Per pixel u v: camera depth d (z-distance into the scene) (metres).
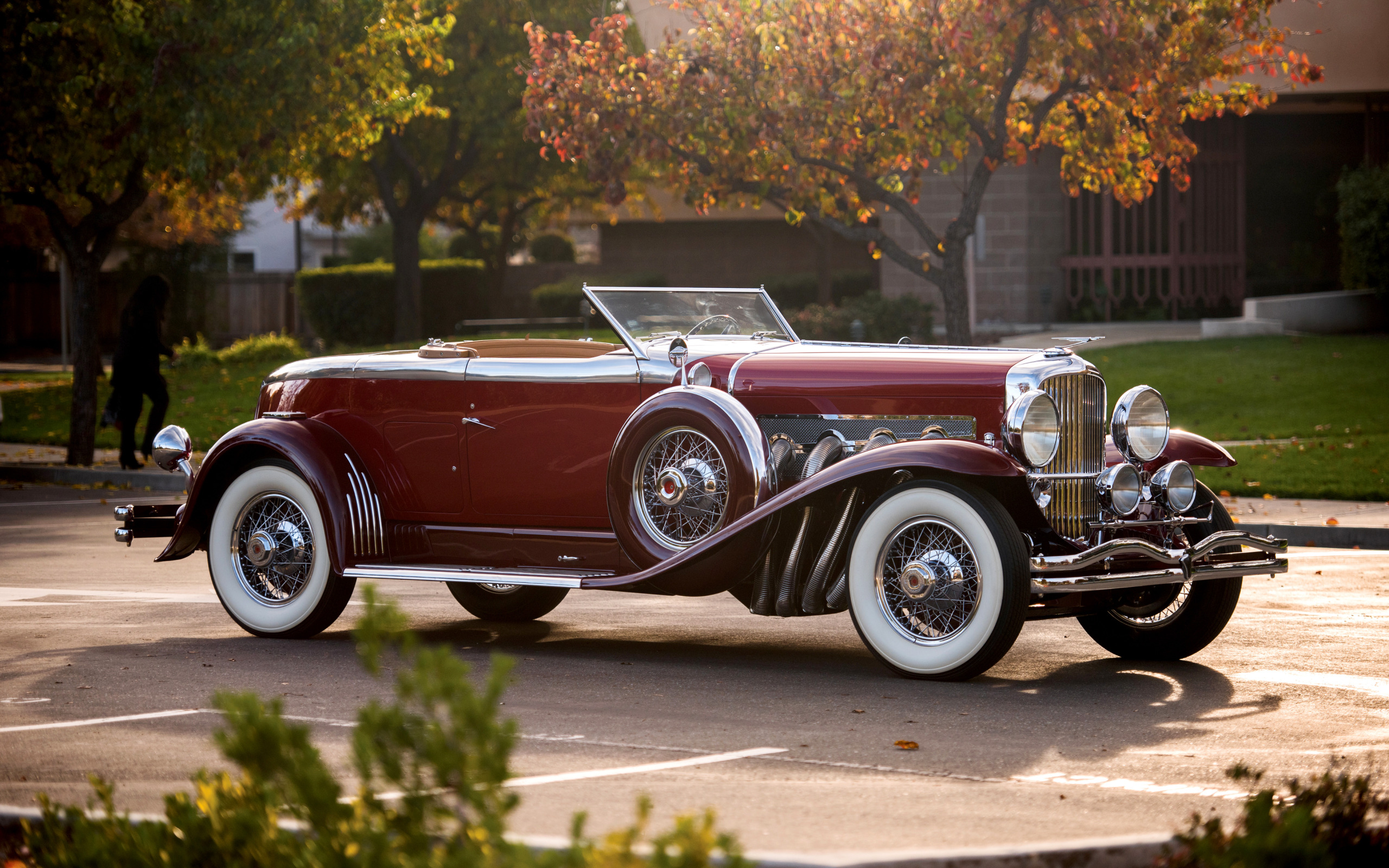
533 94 26.47
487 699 4.82
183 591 15.69
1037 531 10.96
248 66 27.77
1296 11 42.53
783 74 25.30
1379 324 43.06
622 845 4.63
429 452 12.87
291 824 6.06
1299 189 50.62
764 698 10.21
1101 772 8.07
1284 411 31.11
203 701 10.03
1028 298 47.81
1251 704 10.05
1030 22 24.48
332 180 47.81
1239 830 6.07
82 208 43.25
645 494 11.73
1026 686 10.69
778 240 57.78
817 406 11.76
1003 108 25.64
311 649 12.27
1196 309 48.53
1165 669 11.45
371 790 5.16
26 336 68.75
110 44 27.66
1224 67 25.12
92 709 9.79
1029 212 47.56
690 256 58.75
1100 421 11.72
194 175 27.70
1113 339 40.78
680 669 11.41
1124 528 11.56
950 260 26.47
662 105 25.56
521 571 12.23
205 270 67.50
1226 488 23.84
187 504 13.27
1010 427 10.88
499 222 59.69
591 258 84.25
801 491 10.73
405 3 31.88
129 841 5.52
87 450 30.03
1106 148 25.61
